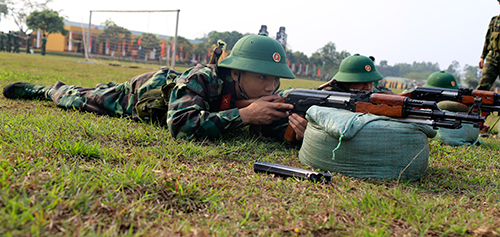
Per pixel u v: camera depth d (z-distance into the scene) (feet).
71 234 4.72
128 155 8.50
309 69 212.02
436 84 17.69
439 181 8.43
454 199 7.36
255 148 10.85
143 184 6.44
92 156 8.20
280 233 5.49
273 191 7.20
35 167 6.59
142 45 151.74
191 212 6.06
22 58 70.03
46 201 5.38
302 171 8.02
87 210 5.41
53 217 4.97
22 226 4.65
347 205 6.49
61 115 12.54
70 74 35.96
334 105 9.56
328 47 219.82
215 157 9.57
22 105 14.51
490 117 24.71
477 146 13.50
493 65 21.40
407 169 8.29
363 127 8.31
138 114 12.59
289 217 5.95
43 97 16.25
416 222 5.90
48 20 177.06
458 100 12.62
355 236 5.42
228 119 10.46
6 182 5.59
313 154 9.02
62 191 5.74
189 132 10.44
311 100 9.94
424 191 7.72
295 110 10.23
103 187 6.14
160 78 13.11
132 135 10.57
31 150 7.66
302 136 10.18
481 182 8.57
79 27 189.47
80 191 5.88
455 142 13.21
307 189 7.40
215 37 174.40
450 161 10.53
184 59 179.01
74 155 7.97
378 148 8.23
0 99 15.58
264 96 10.86
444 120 8.05
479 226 5.74
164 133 11.14
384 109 8.61
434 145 12.37
